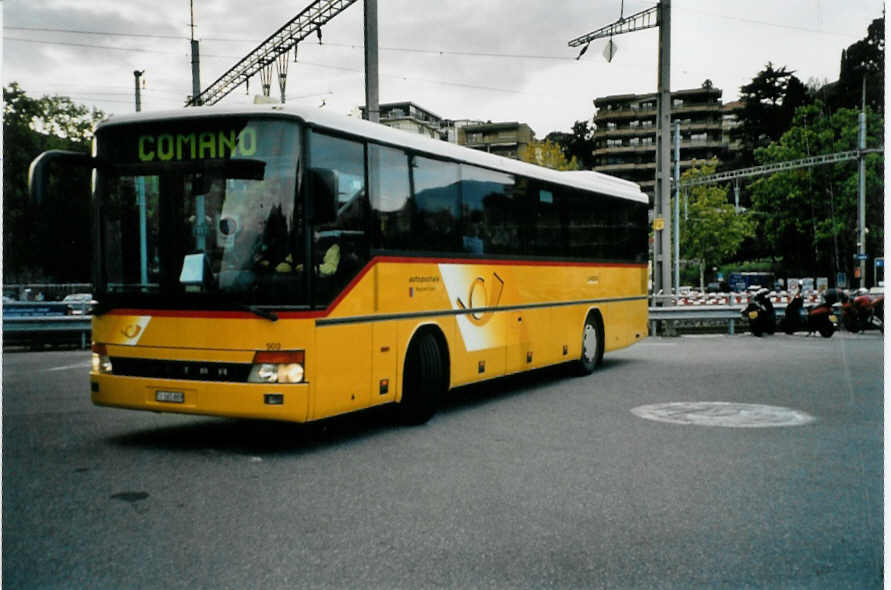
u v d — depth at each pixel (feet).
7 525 16.29
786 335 70.28
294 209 22.43
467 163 31.40
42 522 16.49
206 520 16.67
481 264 32.14
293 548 14.89
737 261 214.07
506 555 14.52
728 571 13.73
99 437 25.76
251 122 22.82
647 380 39.88
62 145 129.80
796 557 14.38
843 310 67.41
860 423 27.78
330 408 23.30
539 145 173.47
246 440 25.40
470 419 29.37
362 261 24.95
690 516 16.93
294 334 22.26
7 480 20.06
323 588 12.96
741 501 18.06
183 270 23.00
